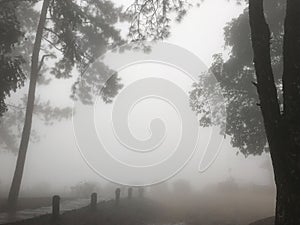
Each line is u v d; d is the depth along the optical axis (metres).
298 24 7.15
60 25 21.91
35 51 20.67
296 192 6.77
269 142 7.12
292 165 6.82
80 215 14.51
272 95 7.21
